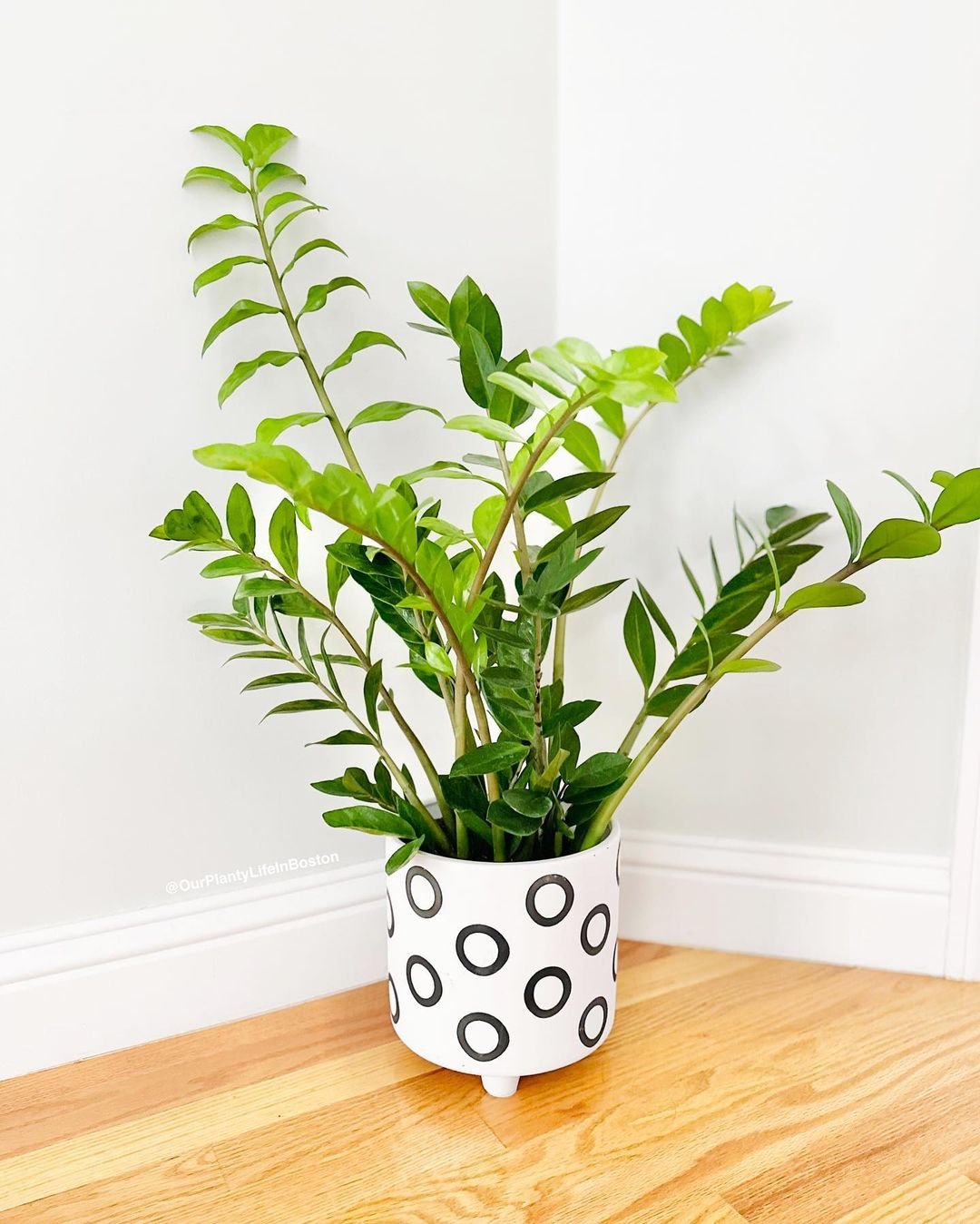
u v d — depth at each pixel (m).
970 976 1.11
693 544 1.13
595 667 1.18
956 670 1.08
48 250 0.88
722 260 1.07
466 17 1.05
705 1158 0.83
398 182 1.04
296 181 0.98
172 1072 0.96
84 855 0.97
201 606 0.99
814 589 0.83
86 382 0.91
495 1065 0.87
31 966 0.94
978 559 1.04
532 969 0.85
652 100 1.07
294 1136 0.86
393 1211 0.77
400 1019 0.92
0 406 0.88
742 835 1.17
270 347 1.00
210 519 0.82
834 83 1.01
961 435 1.04
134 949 0.99
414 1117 0.89
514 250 1.12
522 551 0.88
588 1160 0.83
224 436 0.99
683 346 1.01
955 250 1.01
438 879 0.85
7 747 0.92
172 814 1.00
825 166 1.03
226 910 1.03
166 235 0.93
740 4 1.03
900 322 1.03
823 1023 1.03
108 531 0.94
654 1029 1.02
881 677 1.10
